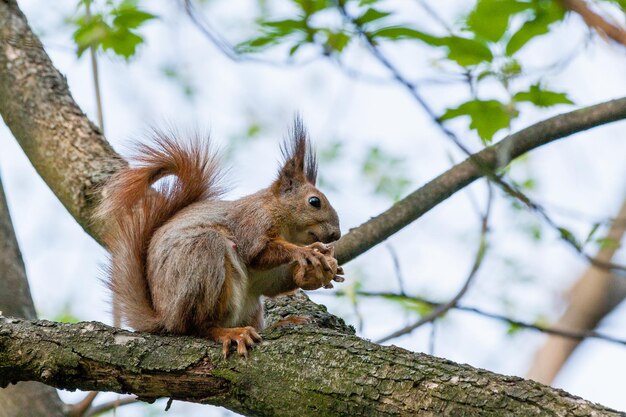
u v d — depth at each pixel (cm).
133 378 926
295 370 885
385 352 870
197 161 1180
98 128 1388
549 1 851
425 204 1288
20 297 1317
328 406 857
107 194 1190
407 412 820
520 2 855
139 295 1072
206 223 1129
